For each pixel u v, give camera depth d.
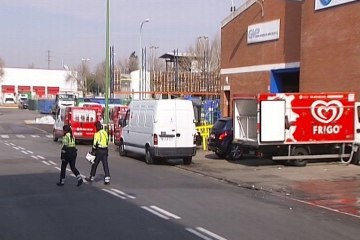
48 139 34.62
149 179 15.75
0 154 23.39
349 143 19.78
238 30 34.22
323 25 24.58
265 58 31.30
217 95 44.16
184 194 12.79
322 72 24.64
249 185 14.80
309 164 19.86
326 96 19.36
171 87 48.47
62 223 9.09
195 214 10.07
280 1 29.83
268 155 19.27
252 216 10.02
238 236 8.20
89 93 102.25
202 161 21.62
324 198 12.70
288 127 19.02
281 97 18.97
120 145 24.03
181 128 20.36
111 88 52.59
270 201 12.10
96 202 11.32
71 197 11.98
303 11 26.05
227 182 15.59
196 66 64.31
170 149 20.12
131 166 19.59
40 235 8.18
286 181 15.57
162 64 76.75
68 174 16.31
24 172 16.77
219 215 10.02
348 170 18.06
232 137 21.78
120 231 8.47
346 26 23.02
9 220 9.34
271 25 30.61
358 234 8.58
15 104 115.12
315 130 19.30
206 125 28.55
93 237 8.05
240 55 33.94
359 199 12.59
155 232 8.41
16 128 46.44
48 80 126.75
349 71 22.80
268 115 18.88
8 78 123.06
